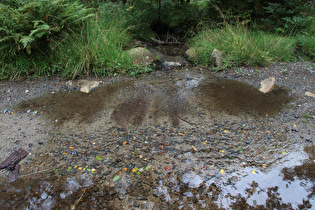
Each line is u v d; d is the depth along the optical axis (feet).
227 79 14.19
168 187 7.27
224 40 16.92
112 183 7.39
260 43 16.84
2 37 12.67
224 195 7.06
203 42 17.43
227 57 15.78
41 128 9.81
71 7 13.82
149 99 12.02
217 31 18.40
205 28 19.89
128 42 18.76
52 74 14.08
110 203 6.77
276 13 19.27
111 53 14.80
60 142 9.06
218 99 12.06
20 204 6.75
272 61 16.03
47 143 9.00
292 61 16.29
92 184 7.36
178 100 11.96
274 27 19.16
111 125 10.04
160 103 11.69
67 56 14.07
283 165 8.13
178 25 23.09
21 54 13.93
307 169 7.98
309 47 17.21
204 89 13.03
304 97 12.18
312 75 14.44
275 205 6.81
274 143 9.10
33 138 9.23
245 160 8.31
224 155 8.51
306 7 18.65
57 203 6.79
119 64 14.51
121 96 12.25
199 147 8.87
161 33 22.72
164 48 19.20
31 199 6.89
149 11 21.58
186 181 7.48
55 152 8.58
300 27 18.66
